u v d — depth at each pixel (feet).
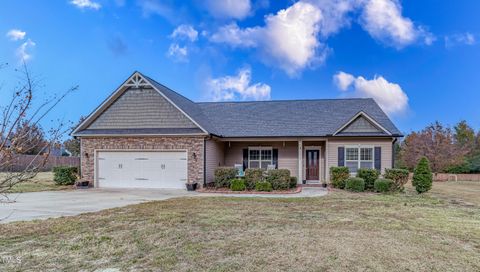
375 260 18.67
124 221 29.22
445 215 33.14
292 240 22.76
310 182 66.85
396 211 35.17
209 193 52.90
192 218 30.55
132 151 60.95
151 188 59.77
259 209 35.83
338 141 61.77
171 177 59.47
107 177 61.62
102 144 61.72
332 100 76.74
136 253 20.04
